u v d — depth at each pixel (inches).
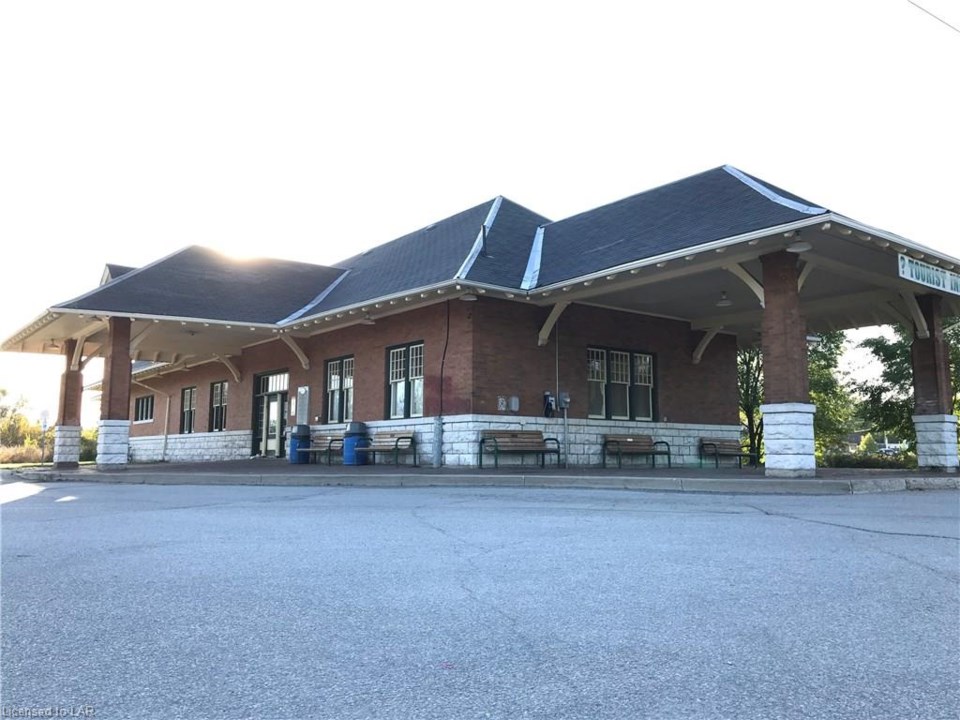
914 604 189.3
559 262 702.5
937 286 579.2
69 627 177.3
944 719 122.0
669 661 150.3
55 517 379.6
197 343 1019.3
